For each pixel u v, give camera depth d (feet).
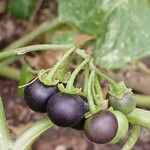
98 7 0.59
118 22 0.58
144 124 0.39
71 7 0.60
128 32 0.58
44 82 0.34
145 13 0.58
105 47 0.58
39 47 0.36
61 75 0.35
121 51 0.58
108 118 0.33
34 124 0.37
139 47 0.58
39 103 0.34
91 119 0.34
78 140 0.65
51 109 0.33
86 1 0.59
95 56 0.58
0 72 0.66
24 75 0.43
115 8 0.58
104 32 0.58
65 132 0.66
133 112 0.39
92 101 0.34
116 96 0.36
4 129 0.38
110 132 0.33
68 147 0.65
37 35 0.66
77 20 0.60
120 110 0.36
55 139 0.65
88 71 0.35
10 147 0.37
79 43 0.64
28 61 0.66
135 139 0.40
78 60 0.50
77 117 0.33
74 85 0.36
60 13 0.60
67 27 0.64
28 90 0.34
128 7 0.58
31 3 0.65
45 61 0.66
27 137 0.37
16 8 0.66
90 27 0.59
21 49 0.37
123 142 0.64
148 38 0.58
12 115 0.66
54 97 0.33
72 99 0.33
